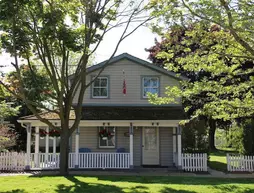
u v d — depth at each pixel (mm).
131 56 22172
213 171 18938
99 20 15461
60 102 15688
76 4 14844
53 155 19438
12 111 21969
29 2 12680
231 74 12148
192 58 12008
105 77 22203
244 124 20219
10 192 11492
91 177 15398
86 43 14930
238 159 18516
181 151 20031
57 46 15586
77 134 19859
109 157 19609
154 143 21797
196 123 20516
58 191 11656
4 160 19078
